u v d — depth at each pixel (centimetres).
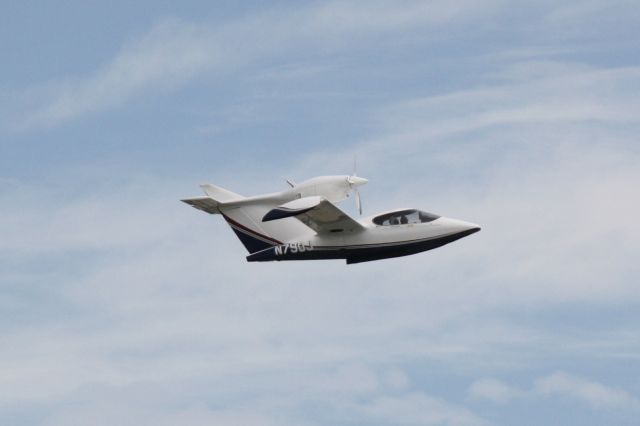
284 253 13338
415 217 13250
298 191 13488
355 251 13200
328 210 12744
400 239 13162
